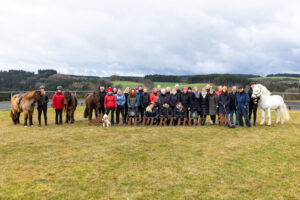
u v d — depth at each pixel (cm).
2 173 382
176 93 902
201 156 488
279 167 425
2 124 935
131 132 753
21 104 880
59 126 880
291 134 731
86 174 381
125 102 955
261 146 576
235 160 463
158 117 920
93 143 595
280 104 944
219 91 993
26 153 502
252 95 880
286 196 314
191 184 346
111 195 307
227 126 891
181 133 741
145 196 305
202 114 902
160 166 422
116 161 448
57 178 363
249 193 321
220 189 331
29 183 344
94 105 938
